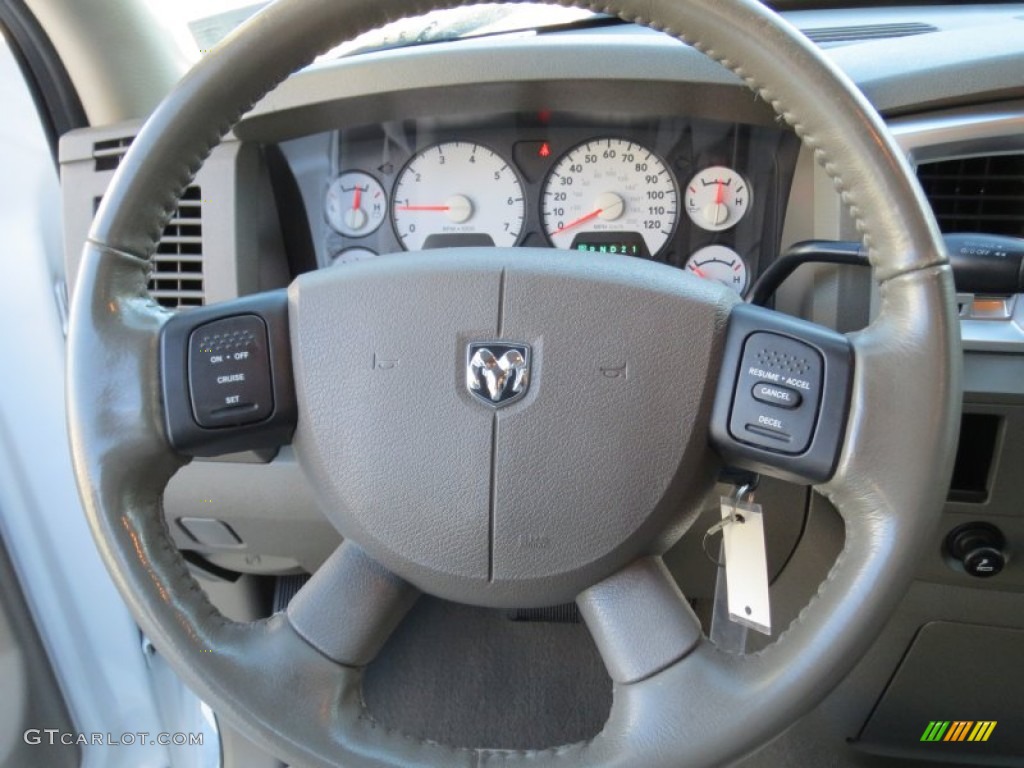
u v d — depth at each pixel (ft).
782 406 1.93
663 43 3.04
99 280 2.02
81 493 1.99
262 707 1.95
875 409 1.82
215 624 2.03
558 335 2.06
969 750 4.01
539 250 2.17
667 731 1.89
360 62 3.11
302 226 3.61
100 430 1.99
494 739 4.21
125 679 4.47
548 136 3.39
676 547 3.40
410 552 2.12
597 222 3.45
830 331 1.94
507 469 2.06
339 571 2.19
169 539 2.11
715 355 2.04
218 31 3.75
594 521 2.07
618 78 3.01
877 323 1.90
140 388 2.04
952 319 1.80
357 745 1.98
